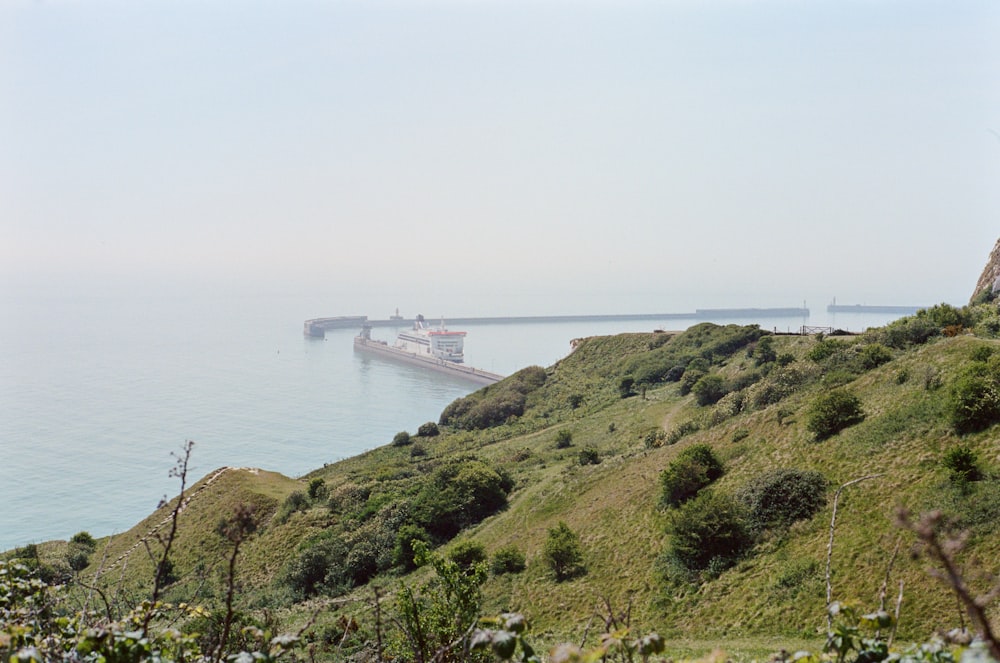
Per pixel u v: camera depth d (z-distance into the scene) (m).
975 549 22.34
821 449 34.41
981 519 23.50
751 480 33.25
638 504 38.62
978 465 26.42
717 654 5.25
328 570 44.59
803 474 31.48
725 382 68.12
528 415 105.88
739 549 29.61
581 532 38.38
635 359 106.50
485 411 110.44
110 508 145.25
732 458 38.69
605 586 31.22
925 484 27.23
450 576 13.66
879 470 29.95
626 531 36.00
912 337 46.72
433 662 5.54
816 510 29.53
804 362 53.56
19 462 184.88
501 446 86.94
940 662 4.58
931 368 35.78
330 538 49.16
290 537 53.50
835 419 35.62
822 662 5.13
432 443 106.12
